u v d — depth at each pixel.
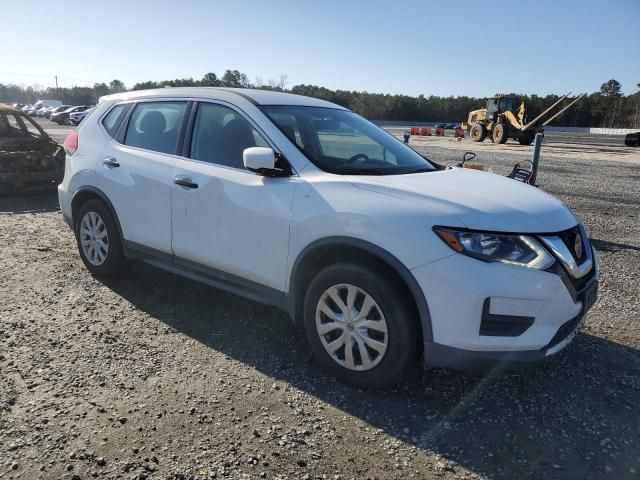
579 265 3.11
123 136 4.64
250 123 3.78
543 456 2.68
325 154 3.70
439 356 2.91
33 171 9.36
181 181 3.98
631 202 10.81
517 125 32.25
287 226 3.37
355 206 3.11
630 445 2.79
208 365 3.47
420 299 2.88
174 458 2.55
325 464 2.56
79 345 3.67
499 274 2.78
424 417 2.98
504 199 3.13
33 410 2.89
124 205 4.46
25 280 4.93
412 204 3.01
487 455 2.67
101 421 2.82
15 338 3.73
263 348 3.74
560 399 3.21
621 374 3.54
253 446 2.67
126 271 4.96
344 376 3.27
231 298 4.64
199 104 4.15
